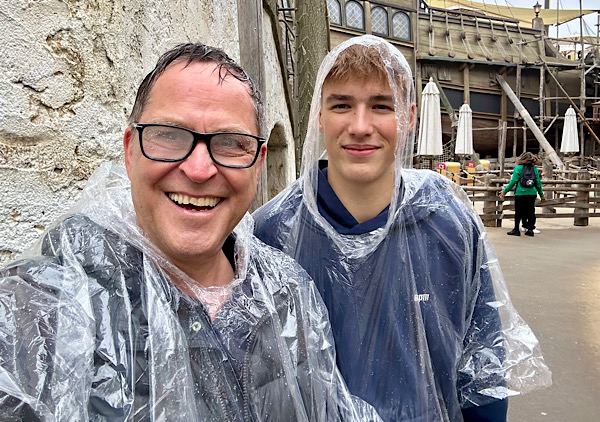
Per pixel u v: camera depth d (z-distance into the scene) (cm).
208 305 81
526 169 717
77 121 125
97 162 132
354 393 120
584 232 776
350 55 119
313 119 136
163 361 68
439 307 126
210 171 76
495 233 765
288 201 139
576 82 1956
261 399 79
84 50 127
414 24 1719
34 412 56
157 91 79
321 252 128
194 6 214
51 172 118
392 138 123
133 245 77
